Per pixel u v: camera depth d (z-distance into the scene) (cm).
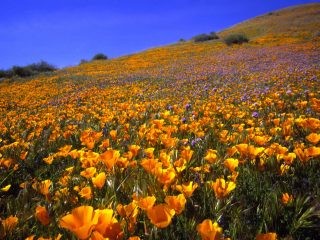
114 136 372
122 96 1326
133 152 272
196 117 595
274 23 6656
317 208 192
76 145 495
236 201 222
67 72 3438
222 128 493
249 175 260
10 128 717
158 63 3466
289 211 204
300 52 2761
